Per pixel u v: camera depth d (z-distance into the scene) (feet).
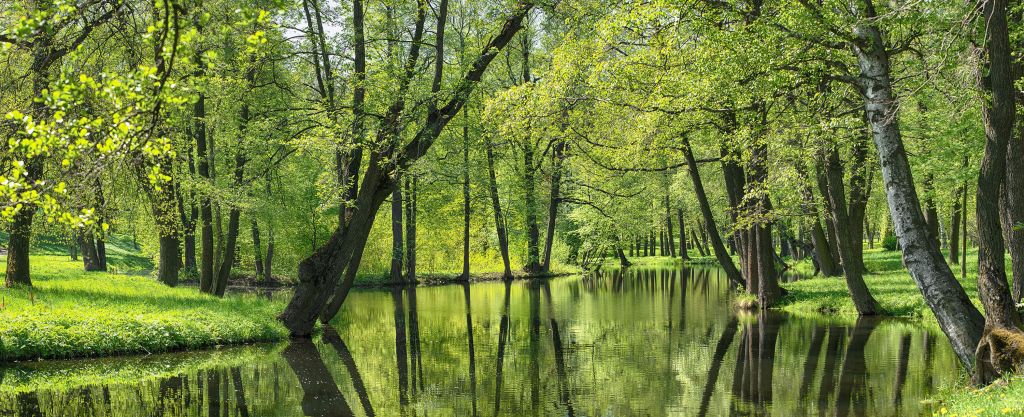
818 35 36.73
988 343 32.19
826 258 100.48
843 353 47.96
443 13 63.26
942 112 58.65
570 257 177.78
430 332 65.92
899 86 40.81
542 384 42.24
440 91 60.44
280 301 89.56
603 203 152.35
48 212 22.12
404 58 61.87
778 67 39.09
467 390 41.09
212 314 60.23
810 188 74.23
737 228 72.79
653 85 54.60
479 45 68.54
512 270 152.35
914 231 35.68
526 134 67.77
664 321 70.03
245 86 63.46
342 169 65.62
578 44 58.75
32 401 37.73
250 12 20.24
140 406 37.04
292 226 127.34
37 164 35.76
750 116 47.80
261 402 38.19
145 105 20.39
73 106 21.01
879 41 36.17
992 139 32.81
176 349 53.93
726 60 41.19
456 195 136.56
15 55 41.98
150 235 125.39
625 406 36.17
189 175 68.74
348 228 65.10
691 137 77.77
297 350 55.57
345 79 62.23
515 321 72.90
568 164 131.54
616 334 61.87
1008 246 38.37
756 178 67.46
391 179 66.18
